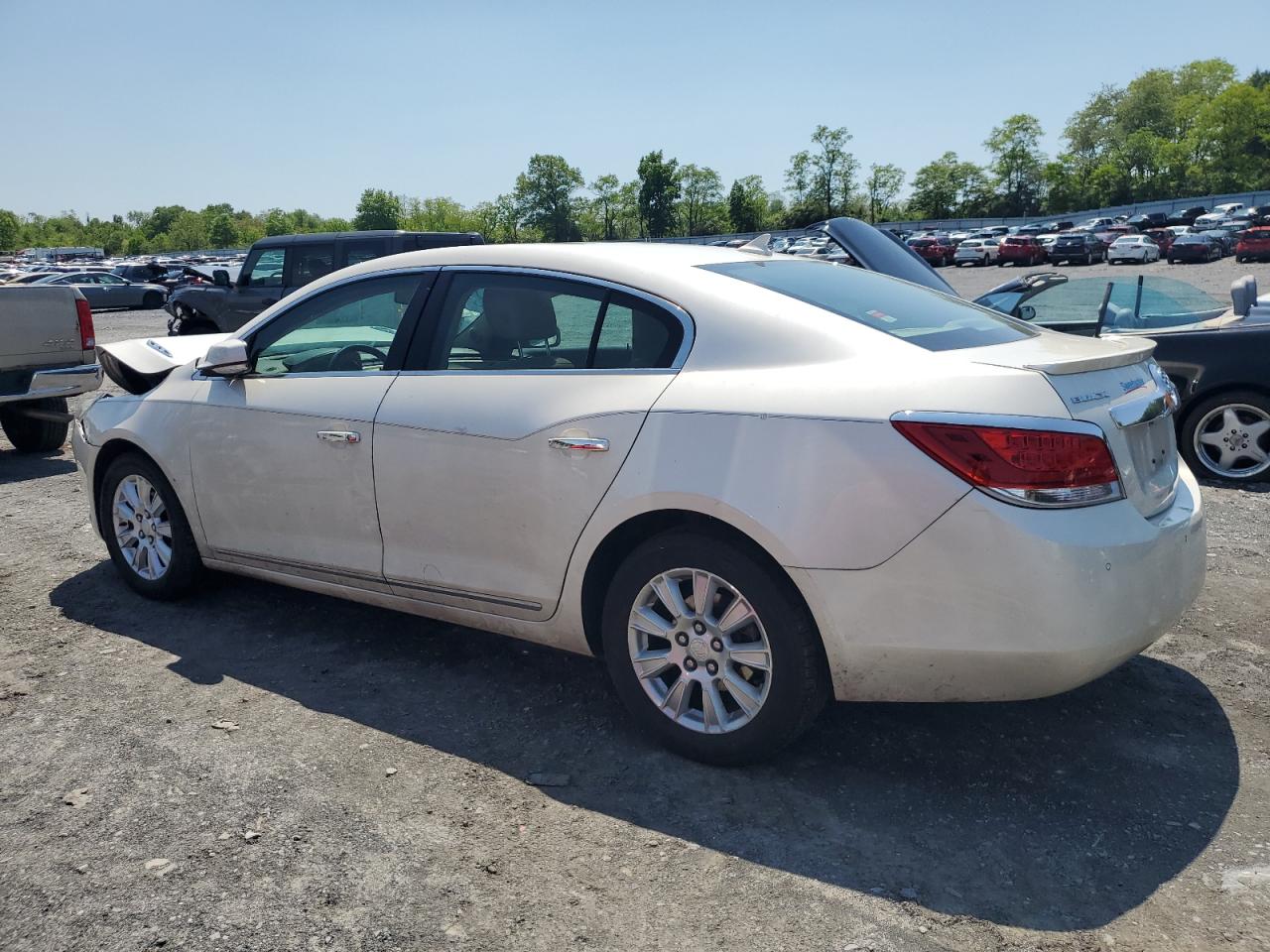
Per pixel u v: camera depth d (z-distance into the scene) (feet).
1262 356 20.35
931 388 8.59
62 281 107.86
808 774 9.65
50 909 7.78
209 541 13.83
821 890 7.89
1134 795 9.20
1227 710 10.85
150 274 142.82
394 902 7.82
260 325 13.39
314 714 11.10
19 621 14.11
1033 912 7.59
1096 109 398.21
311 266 38.91
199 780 9.67
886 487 8.45
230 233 510.99
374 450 11.56
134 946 7.35
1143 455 9.23
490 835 8.73
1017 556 8.13
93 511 15.47
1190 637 12.87
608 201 382.22
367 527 11.88
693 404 9.39
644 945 7.30
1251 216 185.26
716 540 9.25
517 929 7.50
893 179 362.74
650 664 9.97
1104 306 22.84
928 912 7.60
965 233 232.94
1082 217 280.92
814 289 10.66
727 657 9.46
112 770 9.91
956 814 8.93
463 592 11.19
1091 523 8.32
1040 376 8.52
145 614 14.33
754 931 7.43
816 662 9.10
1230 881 7.91
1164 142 359.87
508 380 10.83
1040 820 8.80
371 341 12.22
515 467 10.41
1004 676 8.44
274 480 12.68
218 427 13.21
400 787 9.52
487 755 10.15
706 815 8.96
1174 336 21.31
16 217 494.18
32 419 26.73
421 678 12.04
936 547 8.32
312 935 7.45
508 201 385.50
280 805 9.22
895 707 11.03
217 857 8.43
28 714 11.17
